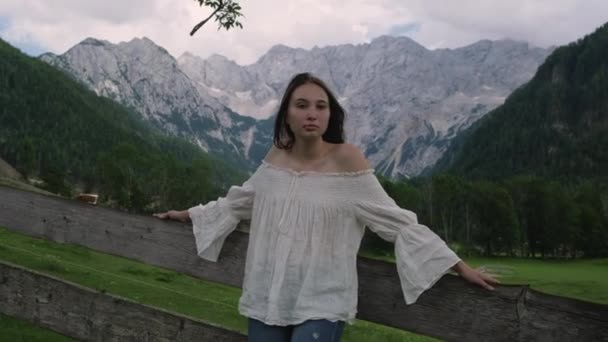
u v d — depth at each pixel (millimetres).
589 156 184750
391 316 3205
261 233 3334
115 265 19750
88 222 4312
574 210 101812
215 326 3506
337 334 3168
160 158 93750
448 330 3018
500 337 2867
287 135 3502
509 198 97500
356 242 3238
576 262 88938
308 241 3223
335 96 3414
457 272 2934
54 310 4141
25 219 4602
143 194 88500
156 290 16672
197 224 3719
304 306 3111
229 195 3596
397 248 3070
